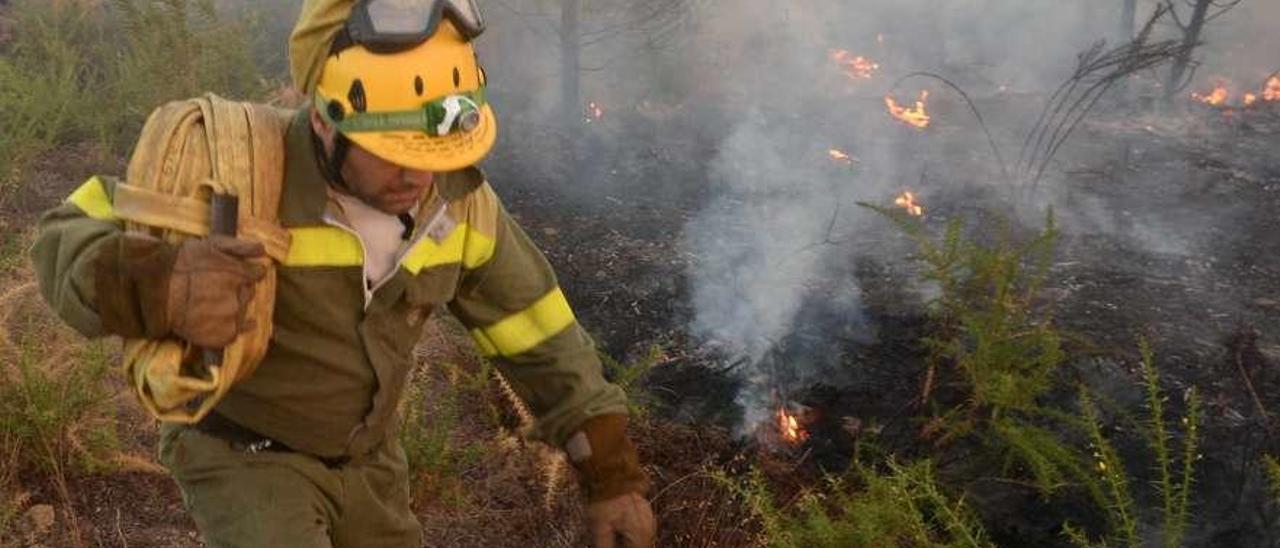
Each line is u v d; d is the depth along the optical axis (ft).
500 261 7.14
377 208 6.31
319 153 6.28
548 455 11.87
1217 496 12.43
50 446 10.73
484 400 13.38
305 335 6.57
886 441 13.25
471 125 6.06
